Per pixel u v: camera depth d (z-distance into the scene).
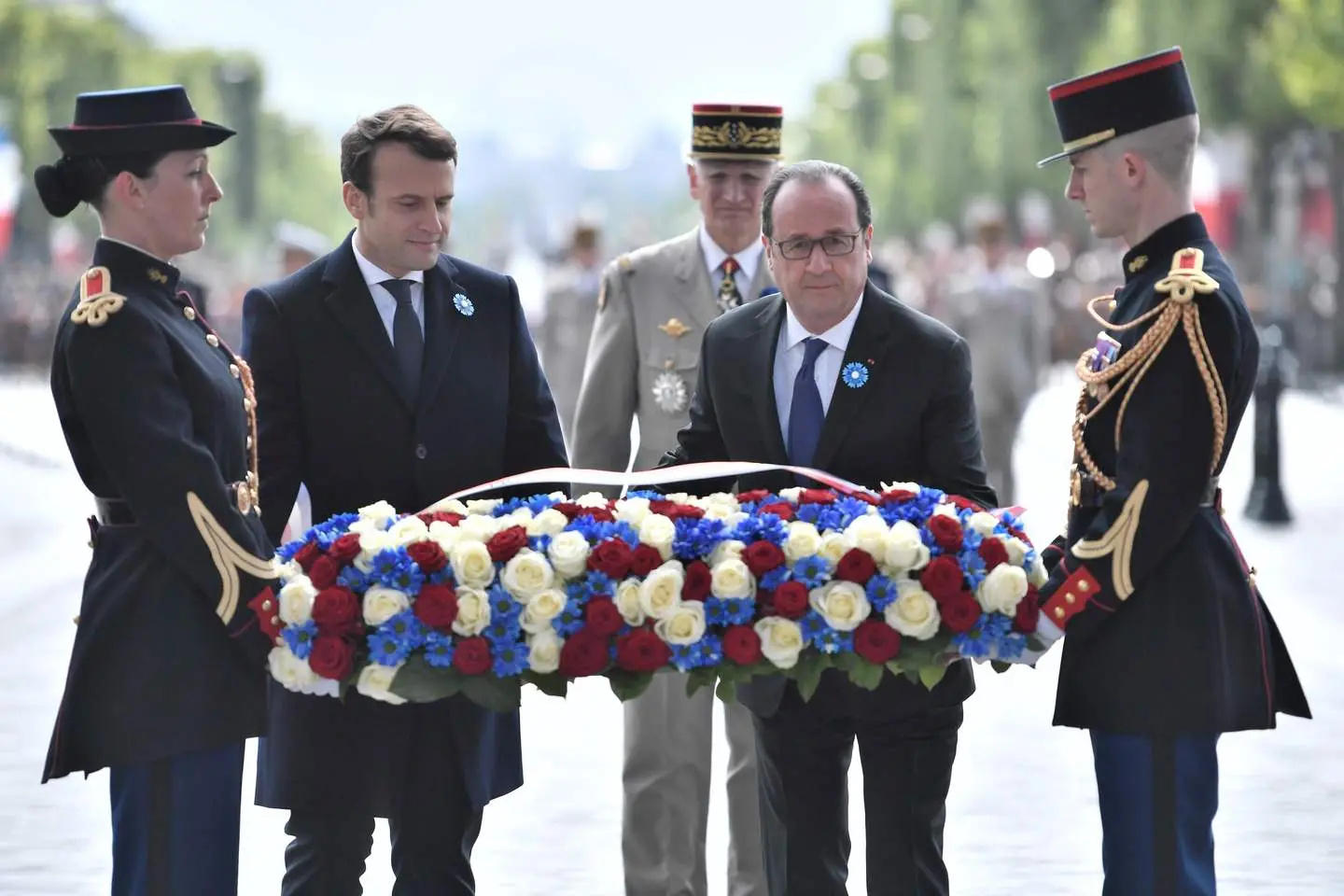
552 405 16.38
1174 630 14.25
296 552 14.33
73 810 22.00
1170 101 14.42
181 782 14.15
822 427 15.12
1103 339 14.57
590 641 13.85
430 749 15.20
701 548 13.98
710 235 19.16
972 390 15.30
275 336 15.73
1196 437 13.98
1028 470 55.47
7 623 32.88
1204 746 14.44
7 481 55.56
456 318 15.94
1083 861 20.02
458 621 13.79
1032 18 136.25
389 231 15.44
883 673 14.60
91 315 14.03
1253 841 20.61
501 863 20.08
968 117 170.12
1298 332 93.12
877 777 14.88
